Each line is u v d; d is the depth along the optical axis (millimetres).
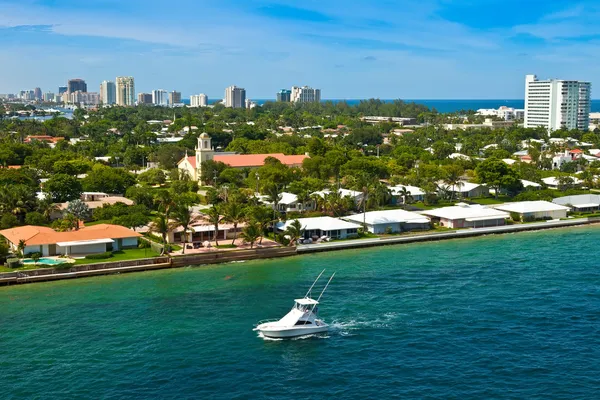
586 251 161750
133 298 122125
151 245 157625
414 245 172750
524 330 102625
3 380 86125
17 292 127062
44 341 100000
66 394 82062
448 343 97500
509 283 130000
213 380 85750
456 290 125250
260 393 81938
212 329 104500
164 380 85812
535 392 81250
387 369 88625
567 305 114875
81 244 149625
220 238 172875
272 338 100500
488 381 84438
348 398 80375
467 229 188125
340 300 119438
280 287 128875
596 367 88250
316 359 92312
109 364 91000
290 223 171000
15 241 151000
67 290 128125
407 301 118312
